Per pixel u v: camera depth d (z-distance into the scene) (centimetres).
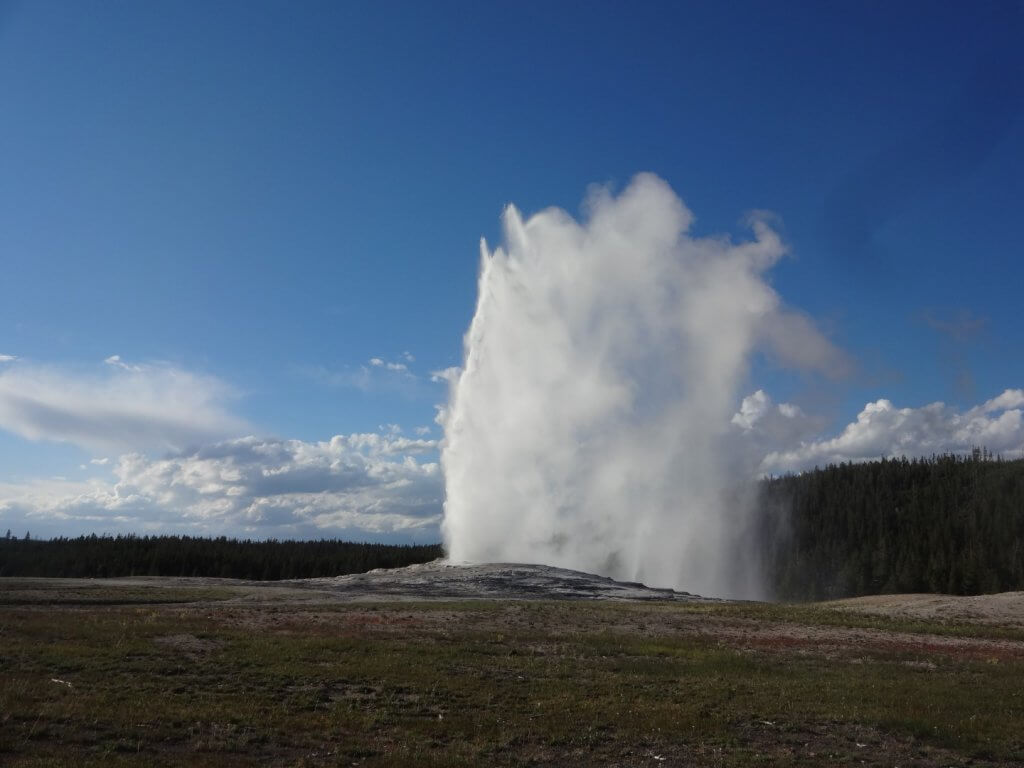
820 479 16375
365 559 12838
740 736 1756
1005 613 4844
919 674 2608
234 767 1338
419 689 2030
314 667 2208
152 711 1636
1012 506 12875
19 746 1336
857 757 1627
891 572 12225
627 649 2939
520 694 2056
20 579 5397
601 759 1557
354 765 1412
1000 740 1775
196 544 13288
